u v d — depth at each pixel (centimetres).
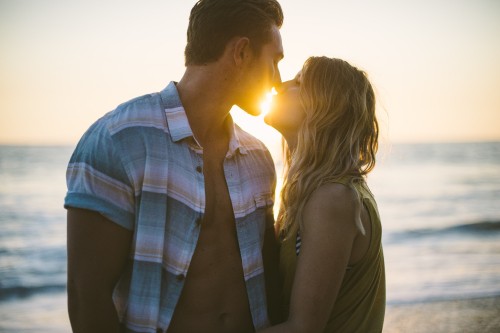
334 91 242
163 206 198
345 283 227
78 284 186
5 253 1562
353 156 236
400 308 890
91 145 193
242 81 220
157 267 197
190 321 208
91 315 188
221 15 212
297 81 265
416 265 1316
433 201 2620
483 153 5378
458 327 761
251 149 241
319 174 232
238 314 221
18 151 5209
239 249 222
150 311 196
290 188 243
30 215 2125
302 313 214
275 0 229
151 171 196
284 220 246
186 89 218
